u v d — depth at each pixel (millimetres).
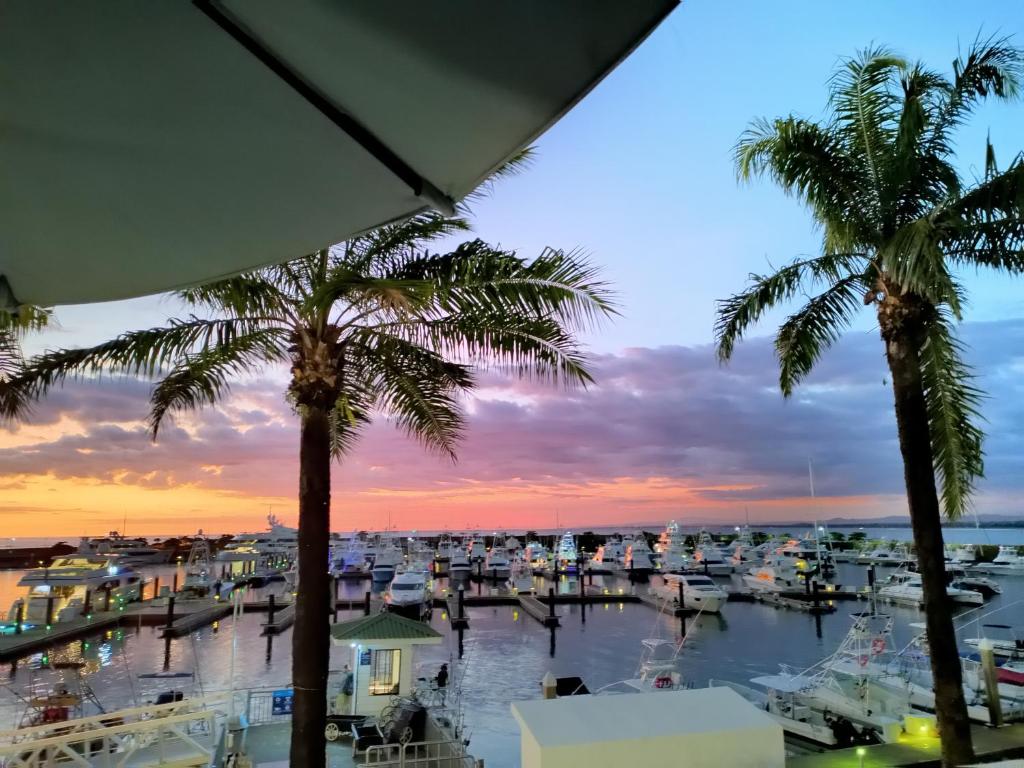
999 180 8156
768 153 10219
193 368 8938
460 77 1607
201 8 1455
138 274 2484
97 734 8422
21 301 2574
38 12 1447
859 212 9805
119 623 45938
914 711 18578
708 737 4770
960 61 9414
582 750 4523
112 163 1920
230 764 11352
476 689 28625
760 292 10234
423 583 54219
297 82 1660
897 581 57312
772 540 106562
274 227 2238
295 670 8078
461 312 7832
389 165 1905
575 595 57281
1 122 1777
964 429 10234
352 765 12508
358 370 10117
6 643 36312
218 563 87500
